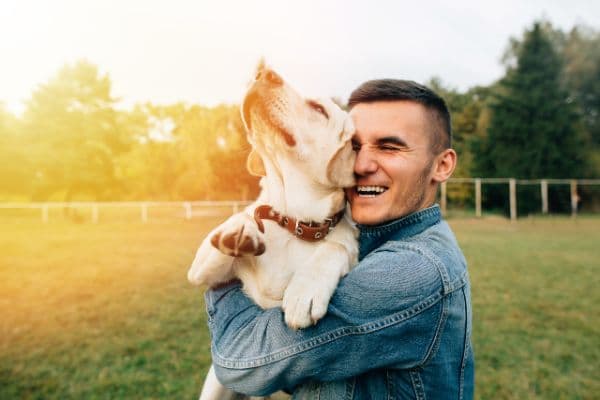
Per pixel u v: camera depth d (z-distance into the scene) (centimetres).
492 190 2756
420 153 157
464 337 147
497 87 2958
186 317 543
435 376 139
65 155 2502
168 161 3122
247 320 147
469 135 3200
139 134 3634
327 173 169
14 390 364
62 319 535
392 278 133
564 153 2761
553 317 543
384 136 158
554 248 1115
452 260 147
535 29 2873
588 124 3183
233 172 2616
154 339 471
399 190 158
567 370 397
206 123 2948
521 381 375
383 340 130
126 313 558
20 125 2620
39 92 2548
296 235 172
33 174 2580
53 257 953
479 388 364
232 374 140
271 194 181
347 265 162
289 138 174
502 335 481
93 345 455
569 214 2620
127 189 2847
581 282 727
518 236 1399
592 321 527
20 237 1329
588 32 3372
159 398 351
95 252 1020
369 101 167
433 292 135
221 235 150
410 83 163
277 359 133
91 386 370
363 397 136
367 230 173
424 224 162
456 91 3712
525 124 2736
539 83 2805
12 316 546
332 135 170
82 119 2564
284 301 139
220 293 164
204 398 191
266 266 167
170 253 1001
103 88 2616
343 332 130
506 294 648
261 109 178
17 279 739
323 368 132
